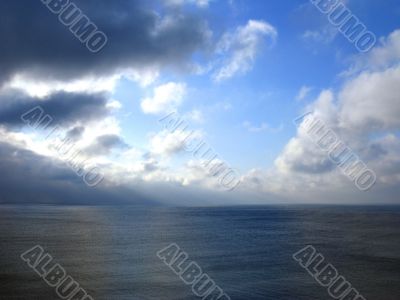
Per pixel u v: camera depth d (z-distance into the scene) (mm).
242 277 46938
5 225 124875
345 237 90875
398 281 45500
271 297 38781
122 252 65938
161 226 127188
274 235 96375
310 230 110188
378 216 186875
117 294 38781
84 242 79875
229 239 87438
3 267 50938
